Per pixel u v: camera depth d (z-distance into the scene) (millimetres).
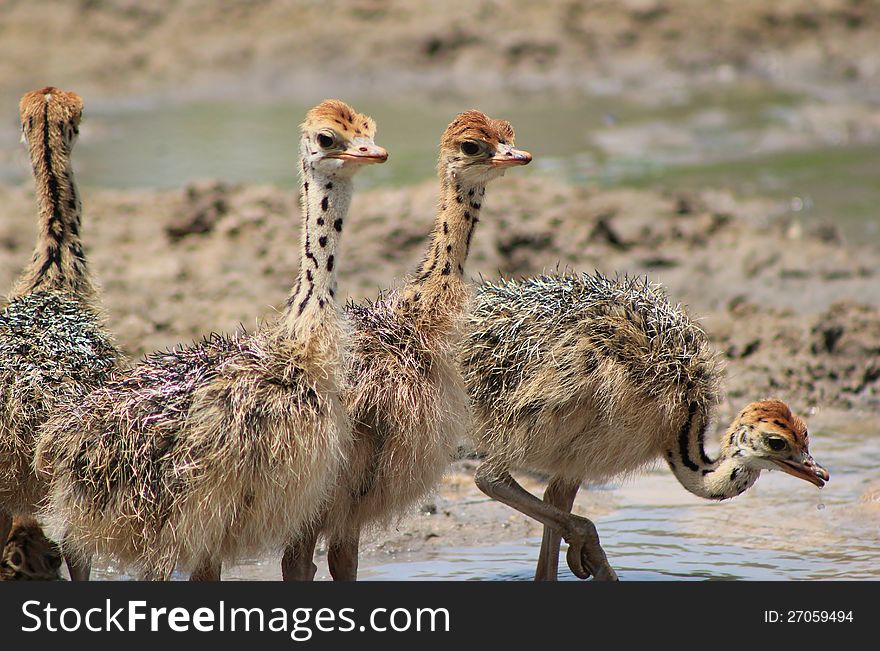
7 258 19375
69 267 12328
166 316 17859
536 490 13945
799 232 22000
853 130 31250
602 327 11180
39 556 12000
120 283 18906
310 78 39031
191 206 21422
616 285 11945
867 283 19875
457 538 12945
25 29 39219
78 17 39750
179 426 9523
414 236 20625
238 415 9469
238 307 18156
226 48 39562
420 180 25391
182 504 9539
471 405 11375
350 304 11242
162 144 30109
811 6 40719
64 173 12383
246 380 9547
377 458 10484
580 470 11406
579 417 11141
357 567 11625
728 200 24047
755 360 17234
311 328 9781
